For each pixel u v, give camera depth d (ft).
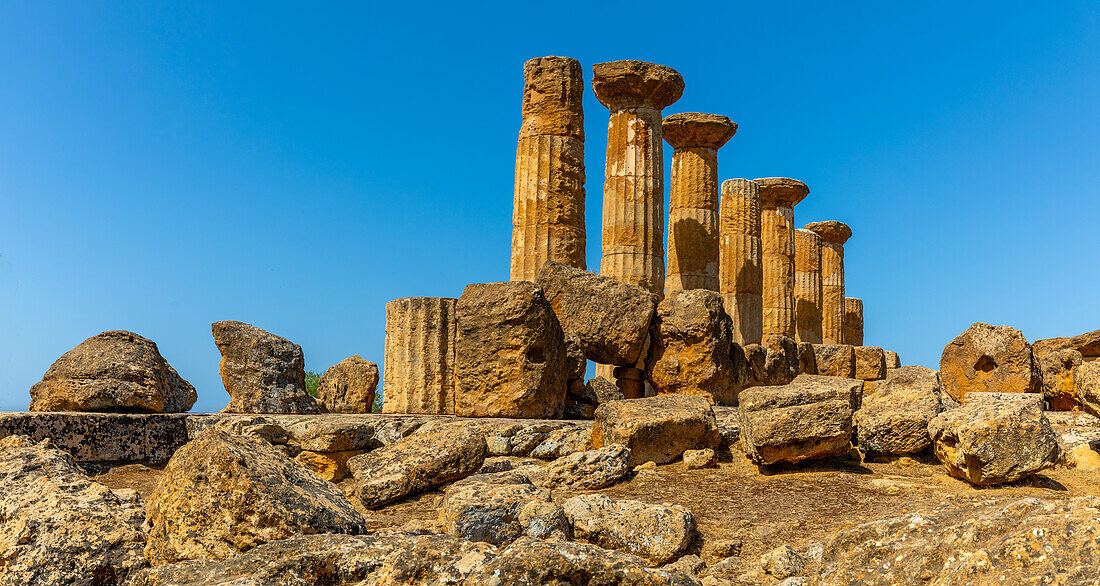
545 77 50.57
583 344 42.42
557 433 34.09
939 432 30.37
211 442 22.09
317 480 24.32
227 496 21.16
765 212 80.07
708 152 62.75
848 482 29.53
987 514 17.84
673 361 42.45
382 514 27.94
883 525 19.38
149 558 21.25
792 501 27.45
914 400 33.71
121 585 20.79
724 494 28.45
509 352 36.76
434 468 29.81
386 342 41.32
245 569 18.93
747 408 31.81
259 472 21.70
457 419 35.40
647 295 42.93
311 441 32.76
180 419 34.58
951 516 19.06
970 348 50.67
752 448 31.24
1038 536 15.74
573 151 50.19
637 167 53.16
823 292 93.97
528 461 33.19
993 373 49.47
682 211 61.93
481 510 23.03
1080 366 42.98
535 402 36.55
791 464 31.76
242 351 38.19
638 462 32.17
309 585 18.80
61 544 20.68
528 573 16.31
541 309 37.14
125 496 23.54
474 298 37.65
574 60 51.08
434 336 40.04
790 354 62.49
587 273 43.70
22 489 22.36
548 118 50.19
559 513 22.91
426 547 18.63
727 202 69.67
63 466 23.91
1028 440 28.17
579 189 50.37
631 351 42.60
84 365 34.96
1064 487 28.94
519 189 50.42
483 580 16.38
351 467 30.30
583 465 29.68
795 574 20.18
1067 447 34.45
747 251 68.69
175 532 21.18
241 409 37.81
